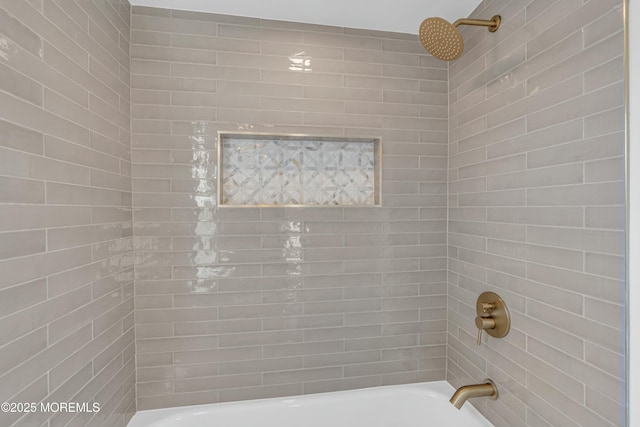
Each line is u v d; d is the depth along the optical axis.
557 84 1.13
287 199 1.75
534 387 1.23
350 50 1.75
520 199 1.30
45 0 0.93
